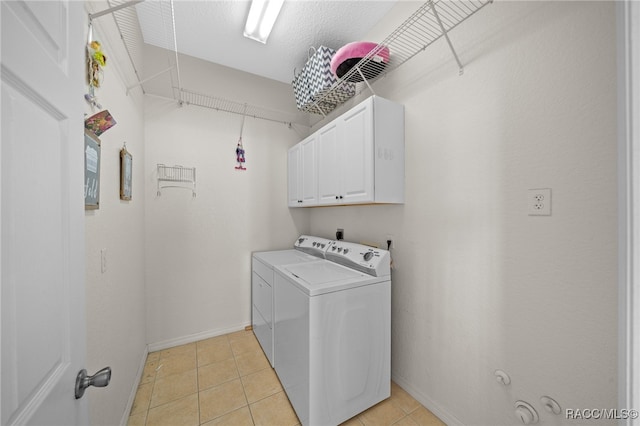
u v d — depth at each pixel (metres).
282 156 2.69
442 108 1.37
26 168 0.42
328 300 1.30
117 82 1.32
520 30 1.04
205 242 2.29
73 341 0.56
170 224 2.14
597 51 0.84
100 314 1.05
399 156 1.59
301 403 1.35
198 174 2.25
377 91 1.84
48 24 0.50
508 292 1.09
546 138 0.97
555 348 0.95
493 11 1.13
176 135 2.16
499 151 1.12
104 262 1.10
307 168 2.26
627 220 0.58
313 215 2.78
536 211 0.99
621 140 0.59
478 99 1.20
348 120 1.69
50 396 0.47
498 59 1.12
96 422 1.00
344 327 1.36
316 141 2.10
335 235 2.37
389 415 1.42
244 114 2.47
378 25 1.83
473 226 1.23
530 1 1.01
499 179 1.12
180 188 2.18
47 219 0.48
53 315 0.50
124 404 1.36
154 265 2.08
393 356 1.70
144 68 2.03
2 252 0.37
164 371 1.81
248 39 2.01
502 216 1.11
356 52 1.55
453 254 1.32
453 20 1.30
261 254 2.35
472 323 1.23
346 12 1.74
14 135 0.40
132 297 1.59
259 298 2.18
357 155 1.60
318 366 1.27
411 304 1.57
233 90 2.41
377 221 1.85
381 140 1.51
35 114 0.45
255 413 1.44
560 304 0.94
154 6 1.68
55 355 0.50
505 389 1.11
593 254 0.86
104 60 1.04
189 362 1.92
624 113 0.58
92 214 0.98
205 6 1.68
